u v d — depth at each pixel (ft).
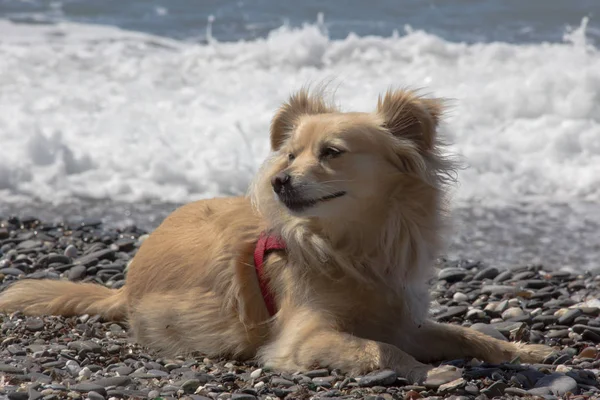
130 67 62.54
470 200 44.91
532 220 41.65
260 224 23.82
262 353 22.43
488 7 89.81
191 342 23.80
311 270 22.17
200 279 23.95
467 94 55.67
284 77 61.82
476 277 32.63
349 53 65.92
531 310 28.45
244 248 23.38
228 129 50.62
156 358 23.44
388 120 22.56
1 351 22.47
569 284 31.83
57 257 33.09
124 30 75.87
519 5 89.97
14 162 45.50
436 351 22.98
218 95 57.16
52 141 46.52
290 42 65.98
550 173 47.52
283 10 87.76
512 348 22.82
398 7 90.02
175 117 52.70
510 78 58.23
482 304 28.94
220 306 23.44
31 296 26.73
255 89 58.08
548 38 78.95
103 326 25.82
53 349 22.50
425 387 19.42
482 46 67.26
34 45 67.00
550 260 35.91
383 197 22.13
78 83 58.44
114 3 86.02
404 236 22.18
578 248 37.50
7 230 37.58
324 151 21.95
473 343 22.77
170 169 46.21
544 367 21.21
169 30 78.18
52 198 43.27
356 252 22.21
